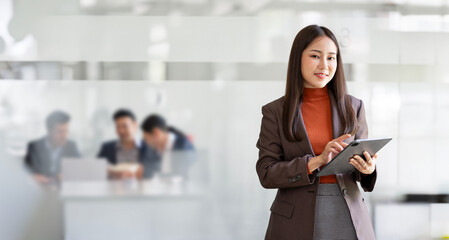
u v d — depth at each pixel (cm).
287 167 201
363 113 221
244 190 381
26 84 366
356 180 212
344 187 203
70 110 370
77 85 370
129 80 373
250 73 380
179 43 376
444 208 393
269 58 381
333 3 384
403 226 391
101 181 372
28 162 367
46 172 368
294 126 209
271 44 381
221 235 381
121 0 372
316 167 196
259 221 383
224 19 378
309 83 216
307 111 215
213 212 380
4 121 364
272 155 215
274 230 211
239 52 379
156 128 376
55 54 368
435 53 392
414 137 391
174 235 378
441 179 392
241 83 380
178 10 376
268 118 219
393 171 390
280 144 216
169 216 378
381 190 390
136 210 375
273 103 221
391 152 390
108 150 373
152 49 374
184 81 377
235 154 380
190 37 377
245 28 379
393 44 389
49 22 367
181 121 377
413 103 391
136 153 374
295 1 382
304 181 198
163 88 376
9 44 363
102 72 371
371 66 388
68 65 369
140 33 373
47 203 369
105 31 371
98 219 372
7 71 364
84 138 371
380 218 390
